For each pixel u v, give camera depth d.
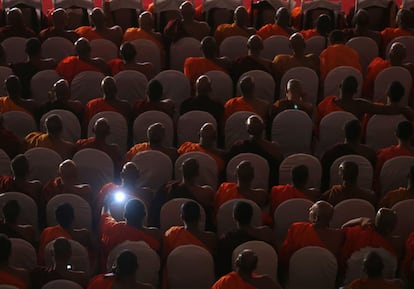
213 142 23.08
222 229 20.67
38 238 21.36
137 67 26.95
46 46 28.41
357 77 26.53
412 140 24.19
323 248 18.88
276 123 24.17
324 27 29.16
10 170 22.72
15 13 29.02
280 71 27.12
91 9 31.75
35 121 24.91
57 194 21.05
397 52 26.77
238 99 24.91
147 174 22.30
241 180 21.02
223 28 29.48
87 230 19.91
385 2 31.59
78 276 18.38
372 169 22.22
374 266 17.83
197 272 18.81
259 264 18.73
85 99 26.42
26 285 18.36
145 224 20.58
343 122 24.08
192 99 24.95
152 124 24.14
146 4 38.28
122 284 17.72
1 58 27.34
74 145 23.06
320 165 22.34
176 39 28.92
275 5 32.03
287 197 21.00
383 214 19.41
